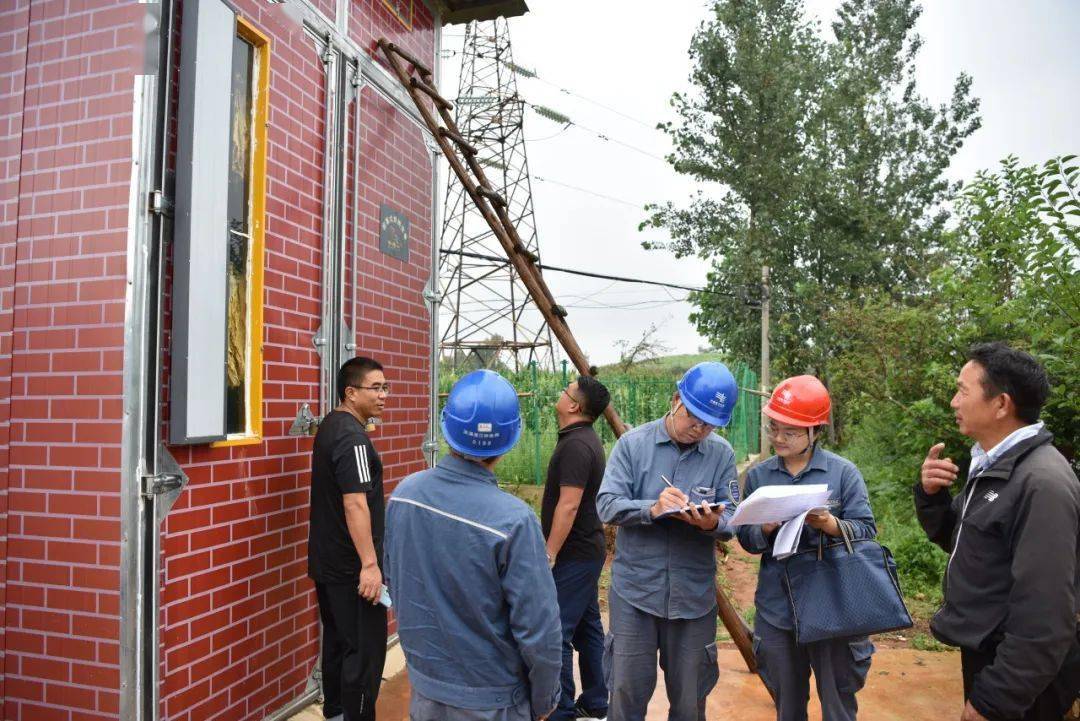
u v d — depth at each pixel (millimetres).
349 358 4250
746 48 20547
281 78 3686
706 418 2844
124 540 2715
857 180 23469
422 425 5250
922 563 6723
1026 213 4516
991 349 2289
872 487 9203
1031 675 1963
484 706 2006
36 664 2812
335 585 3273
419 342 5227
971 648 2229
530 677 2053
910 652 4973
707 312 21516
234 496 3270
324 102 4082
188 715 2977
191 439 2918
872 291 16766
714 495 3033
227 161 3154
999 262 5418
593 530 3631
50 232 2896
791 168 20812
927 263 20156
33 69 2984
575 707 3666
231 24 3191
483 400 2082
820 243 21609
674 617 2924
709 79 21219
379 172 4691
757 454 18297
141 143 2793
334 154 4117
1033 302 4867
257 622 3414
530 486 12156
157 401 2793
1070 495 2035
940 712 4016
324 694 3553
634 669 2982
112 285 2783
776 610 2969
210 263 3041
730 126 21266
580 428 3660
